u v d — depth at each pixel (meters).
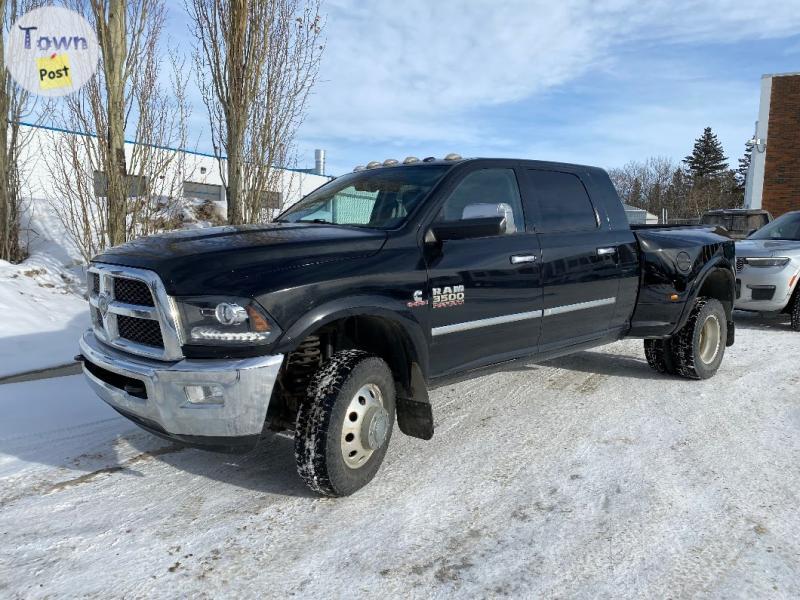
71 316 7.48
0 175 8.94
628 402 5.07
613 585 2.50
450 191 3.90
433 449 4.02
